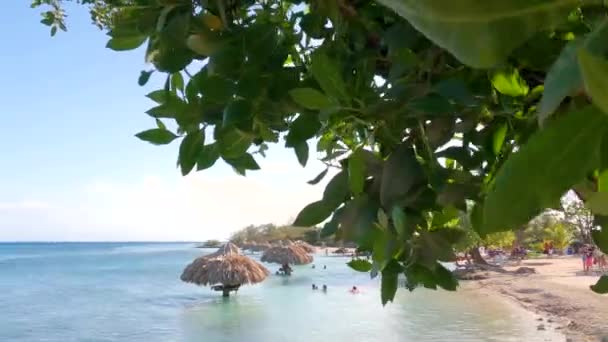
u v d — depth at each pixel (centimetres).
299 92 96
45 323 3072
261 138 132
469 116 110
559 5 47
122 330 2836
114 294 4269
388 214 106
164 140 128
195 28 116
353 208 109
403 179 105
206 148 128
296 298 3803
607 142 49
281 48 115
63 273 6594
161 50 118
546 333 2427
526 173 50
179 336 2623
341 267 6800
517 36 46
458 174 111
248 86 112
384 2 46
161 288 4616
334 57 116
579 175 49
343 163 122
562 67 46
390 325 2705
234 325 2850
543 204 51
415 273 115
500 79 99
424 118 106
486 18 46
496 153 117
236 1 123
